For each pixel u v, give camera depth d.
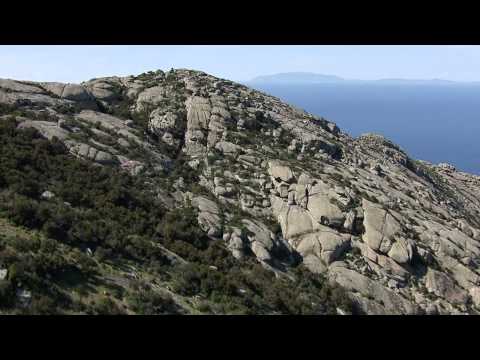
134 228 46.06
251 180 61.28
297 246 53.94
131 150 61.03
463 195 103.38
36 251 33.44
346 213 57.25
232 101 76.62
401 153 100.56
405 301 50.03
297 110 91.50
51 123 58.59
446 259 58.28
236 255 49.16
